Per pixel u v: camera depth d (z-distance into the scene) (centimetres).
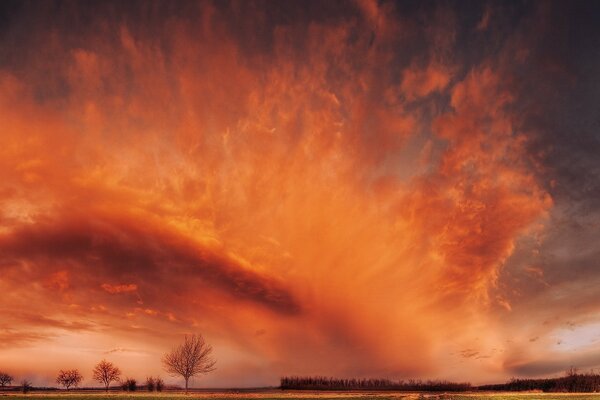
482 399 8200
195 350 10225
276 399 7619
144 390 11450
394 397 8431
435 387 13438
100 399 7138
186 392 9738
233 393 10244
